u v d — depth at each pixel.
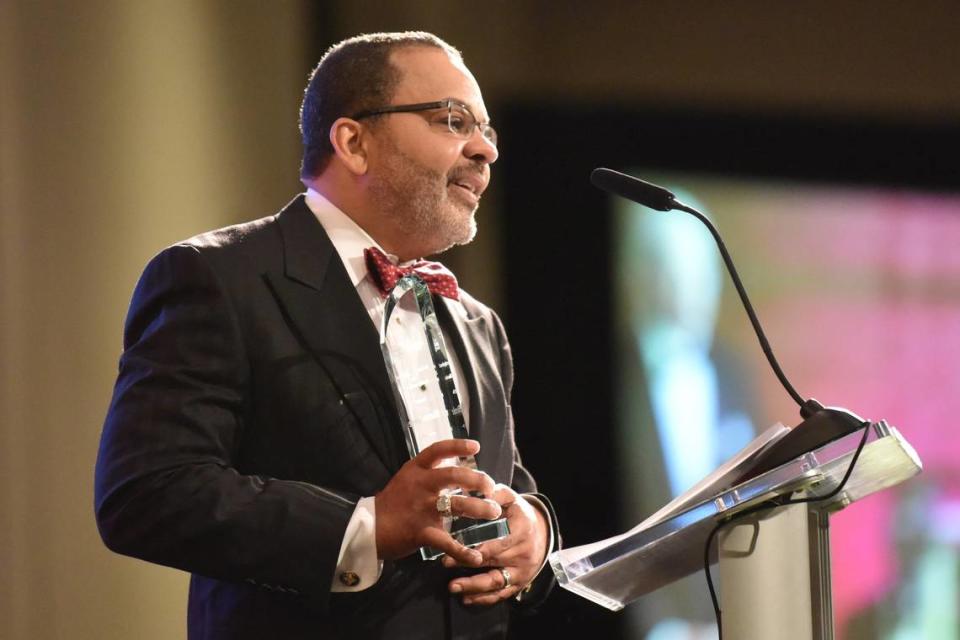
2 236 9.26
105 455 5.98
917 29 17.80
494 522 6.06
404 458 6.41
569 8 17.02
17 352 9.31
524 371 16.44
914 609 16.45
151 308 6.34
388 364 6.05
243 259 6.48
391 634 6.20
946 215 17.47
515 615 6.98
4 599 9.04
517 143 16.53
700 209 17.03
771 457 5.58
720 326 16.80
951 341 17.25
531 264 16.50
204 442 5.98
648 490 16.44
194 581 6.64
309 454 6.29
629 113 16.95
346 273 6.70
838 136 17.44
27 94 9.60
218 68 11.98
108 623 9.88
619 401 16.52
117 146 10.52
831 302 17.11
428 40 7.38
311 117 7.31
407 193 6.98
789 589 5.57
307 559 5.77
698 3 17.23
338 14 14.50
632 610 15.55
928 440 17.02
